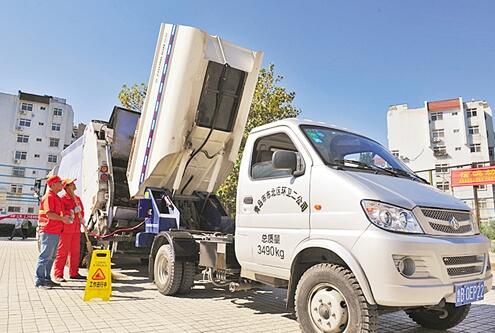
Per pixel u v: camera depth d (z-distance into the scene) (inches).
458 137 2084.2
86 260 361.1
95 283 239.5
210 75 281.1
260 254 187.8
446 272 141.3
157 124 283.7
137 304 229.0
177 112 273.7
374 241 138.2
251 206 198.8
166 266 256.2
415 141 2155.5
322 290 154.9
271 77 710.5
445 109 2139.5
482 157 2030.0
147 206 297.0
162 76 281.1
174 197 301.6
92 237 353.7
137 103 776.9
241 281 216.7
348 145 195.9
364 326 137.6
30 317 194.7
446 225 150.9
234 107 297.9
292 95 708.0
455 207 160.1
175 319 195.9
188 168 309.6
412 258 137.3
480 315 225.5
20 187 2124.8
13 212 2084.2
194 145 295.1
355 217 147.2
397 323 206.7
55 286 282.2
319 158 173.2
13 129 2164.1
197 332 174.2
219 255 221.1
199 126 283.9
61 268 305.0
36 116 2236.7
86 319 193.2
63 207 301.0
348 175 161.8
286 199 178.9
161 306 224.5
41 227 283.9
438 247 140.3
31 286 280.8
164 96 279.9
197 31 269.9
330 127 207.2
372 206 144.4
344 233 149.2
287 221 175.6
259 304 239.5
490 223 910.4
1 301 229.3
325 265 155.3
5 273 341.1
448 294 140.7
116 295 255.0
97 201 337.1
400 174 192.1
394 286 132.5
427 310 185.5
